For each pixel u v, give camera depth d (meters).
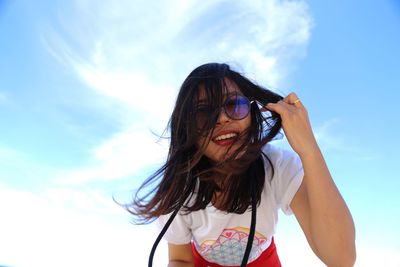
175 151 1.36
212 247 1.55
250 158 1.29
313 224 1.20
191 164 1.31
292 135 1.24
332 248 1.17
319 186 1.19
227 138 1.28
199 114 1.25
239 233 1.50
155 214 1.43
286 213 1.46
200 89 1.28
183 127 1.32
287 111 1.26
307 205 1.35
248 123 1.29
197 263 1.67
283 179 1.43
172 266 1.66
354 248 1.19
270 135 1.32
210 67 1.35
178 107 1.33
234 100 1.23
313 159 1.21
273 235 1.59
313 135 1.25
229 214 1.47
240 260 1.55
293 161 1.44
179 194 1.39
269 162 1.45
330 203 1.18
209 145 1.29
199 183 1.45
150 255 1.33
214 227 1.50
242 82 1.35
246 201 1.41
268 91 1.39
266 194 1.46
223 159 1.28
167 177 1.39
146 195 1.44
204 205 1.44
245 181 1.40
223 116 1.23
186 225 1.60
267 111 1.34
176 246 1.68
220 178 1.41
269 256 1.62
